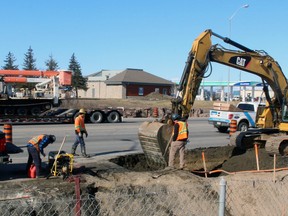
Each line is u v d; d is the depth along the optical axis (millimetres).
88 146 17578
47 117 27766
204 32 13250
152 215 8742
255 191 9906
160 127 12328
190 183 9852
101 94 76938
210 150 15336
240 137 16031
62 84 30922
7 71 30594
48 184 9148
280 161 13812
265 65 15062
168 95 73312
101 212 8469
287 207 9875
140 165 13602
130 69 77188
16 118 26875
